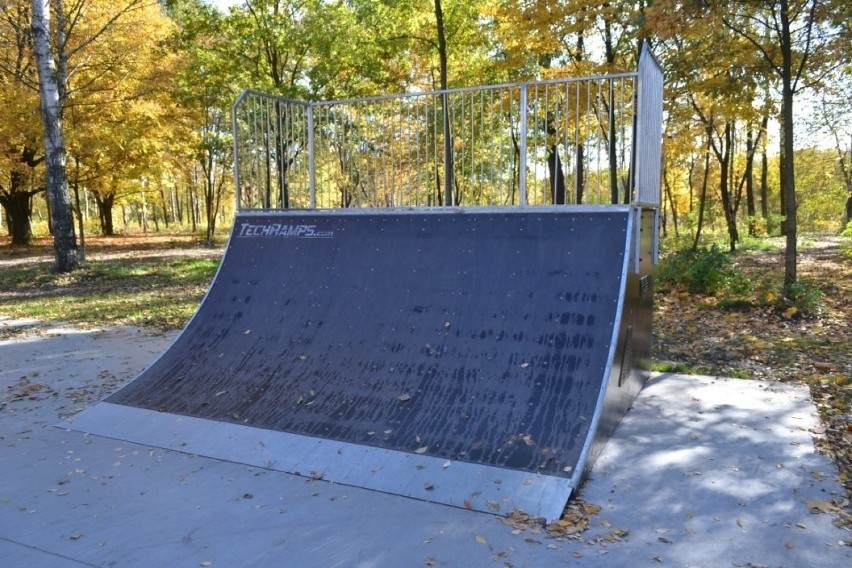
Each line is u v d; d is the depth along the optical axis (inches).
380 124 286.5
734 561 112.9
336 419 177.6
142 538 127.5
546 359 174.7
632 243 192.9
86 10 642.8
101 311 411.8
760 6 358.0
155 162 807.7
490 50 644.1
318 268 234.8
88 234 1437.0
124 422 193.6
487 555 117.4
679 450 162.4
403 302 208.5
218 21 693.3
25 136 705.0
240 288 245.6
